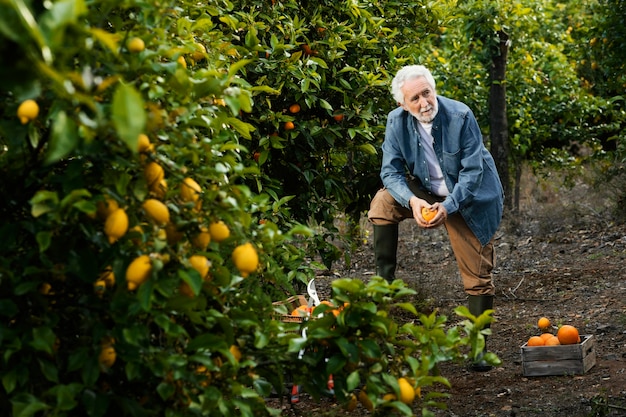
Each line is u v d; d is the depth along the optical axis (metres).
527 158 9.86
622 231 7.81
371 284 2.37
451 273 7.16
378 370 2.39
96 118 1.75
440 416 3.73
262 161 4.36
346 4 5.08
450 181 4.54
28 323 2.04
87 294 2.12
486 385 4.19
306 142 4.93
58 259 2.04
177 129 2.20
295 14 4.77
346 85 4.75
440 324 2.50
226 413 2.18
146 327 2.10
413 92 4.44
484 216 4.50
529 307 5.86
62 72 1.56
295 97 4.60
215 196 2.16
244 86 2.82
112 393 2.09
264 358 2.47
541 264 7.12
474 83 9.47
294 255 3.44
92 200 1.95
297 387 3.72
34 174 2.07
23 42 1.38
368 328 2.43
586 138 9.81
